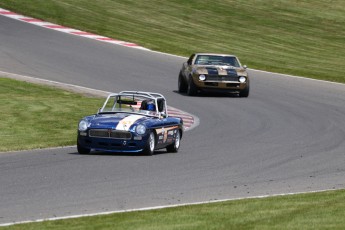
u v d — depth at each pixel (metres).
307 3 195.62
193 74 103.50
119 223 32.53
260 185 46.41
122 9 169.88
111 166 51.56
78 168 50.12
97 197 40.25
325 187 46.44
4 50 125.06
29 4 161.88
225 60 107.31
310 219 33.62
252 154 61.56
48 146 61.72
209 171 51.41
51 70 114.19
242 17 176.50
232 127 79.81
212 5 183.00
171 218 33.69
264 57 144.00
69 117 79.19
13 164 51.28
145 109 61.16
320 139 73.38
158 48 141.88
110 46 138.00
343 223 32.84
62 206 37.53
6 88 96.94
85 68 118.19
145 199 40.09
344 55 153.50
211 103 98.06
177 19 168.00
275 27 171.88
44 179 45.44
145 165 52.75
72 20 154.50
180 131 63.53
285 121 85.81
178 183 45.81
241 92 104.12
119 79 112.38
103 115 60.06
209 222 32.72
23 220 34.03
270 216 34.25
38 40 135.12
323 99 106.06
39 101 89.00
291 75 128.62
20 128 70.94
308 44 160.75
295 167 55.22
